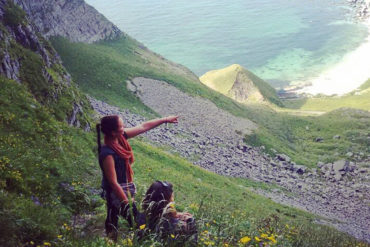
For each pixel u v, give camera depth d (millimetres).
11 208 7871
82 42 132750
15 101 19719
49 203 10383
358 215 72375
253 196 46688
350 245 18922
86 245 6250
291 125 143625
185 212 6227
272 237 6707
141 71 124500
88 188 15227
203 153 74812
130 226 6180
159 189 6031
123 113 87750
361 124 143625
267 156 98062
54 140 18828
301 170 94625
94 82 106750
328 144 130125
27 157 13484
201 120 104938
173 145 72500
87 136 26672
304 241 12398
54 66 43250
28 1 115750
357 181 96312
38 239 7145
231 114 120438
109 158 6070
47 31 119062
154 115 98562
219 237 6395
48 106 29594
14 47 30188
